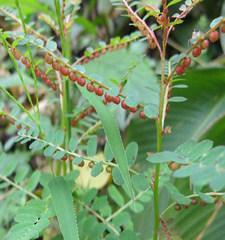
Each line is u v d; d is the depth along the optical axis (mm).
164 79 133
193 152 108
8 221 209
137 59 283
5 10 207
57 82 195
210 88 269
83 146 192
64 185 157
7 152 352
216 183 91
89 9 419
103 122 147
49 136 166
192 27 347
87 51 189
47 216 153
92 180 281
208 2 340
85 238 169
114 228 173
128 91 196
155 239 150
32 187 187
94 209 178
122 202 182
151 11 128
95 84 161
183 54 130
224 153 99
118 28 396
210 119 262
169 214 222
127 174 142
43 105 343
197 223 225
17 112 185
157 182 143
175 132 272
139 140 280
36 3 242
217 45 334
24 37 155
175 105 275
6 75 392
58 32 200
